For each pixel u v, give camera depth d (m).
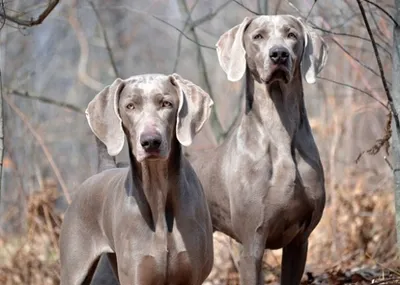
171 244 7.29
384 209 12.08
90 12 19.69
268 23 8.31
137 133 7.11
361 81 14.65
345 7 13.74
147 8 20.11
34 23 8.99
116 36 20.08
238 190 8.34
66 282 7.98
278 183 8.23
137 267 7.29
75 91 19.53
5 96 14.61
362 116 15.25
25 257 12.35
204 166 8.87
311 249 12.06
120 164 8.86
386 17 12.16
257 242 8.30
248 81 8.45
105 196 7.75
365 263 11.66
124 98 7.28
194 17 18.11
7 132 15.19
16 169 14.23
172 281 7.36
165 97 7.20
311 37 8.42
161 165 7.23
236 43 8.45
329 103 13.76
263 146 8.30
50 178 15.09
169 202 7.31
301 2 14.46
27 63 17.81
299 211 8.31
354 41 14.68
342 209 12.18
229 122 16.20
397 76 8.76
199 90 7.29
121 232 7.39
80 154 18.22
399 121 8.71
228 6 18.34
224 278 11.53
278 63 8.09
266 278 11.31
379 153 14.12
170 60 21.27
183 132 7.18
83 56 17.30
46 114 18.88
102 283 8.76
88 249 7.88
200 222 7.39
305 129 8.41
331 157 12.49
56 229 12.46
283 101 8.31
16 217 14.03
